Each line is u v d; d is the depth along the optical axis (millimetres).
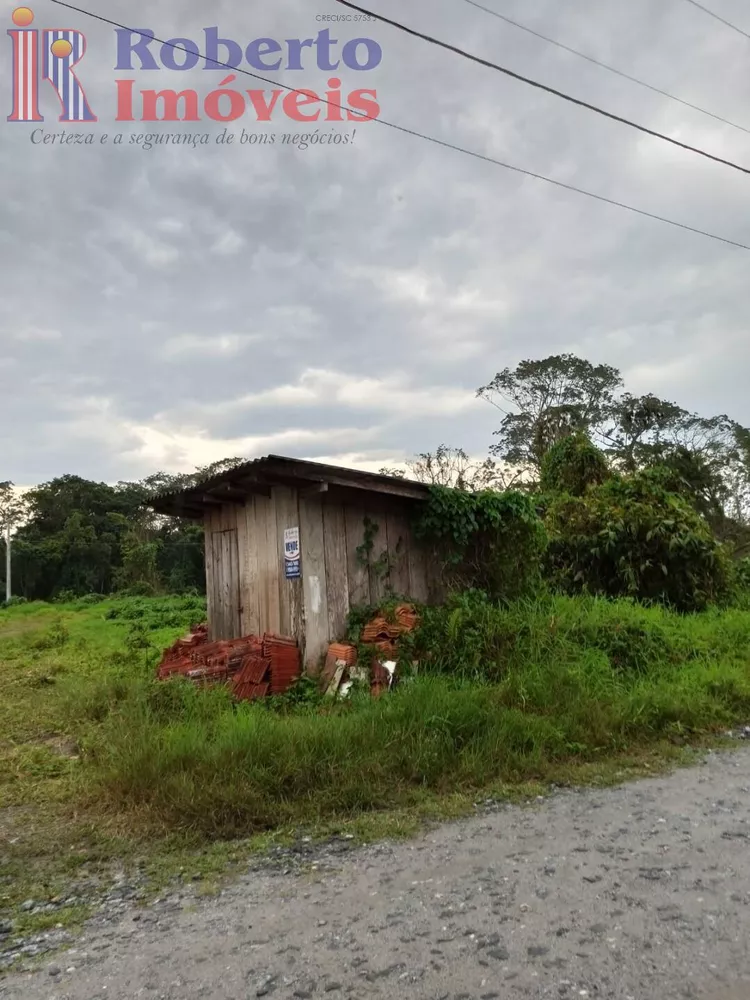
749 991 2395
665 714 6172
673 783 4809
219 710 6125
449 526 8328
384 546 8211
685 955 2619
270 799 4305
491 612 7785
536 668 6711
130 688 7422
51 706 7770
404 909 3068
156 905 3260
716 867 3400
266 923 3008
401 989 2463
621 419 30906
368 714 5383
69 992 2551
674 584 11094
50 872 3695
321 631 7492
